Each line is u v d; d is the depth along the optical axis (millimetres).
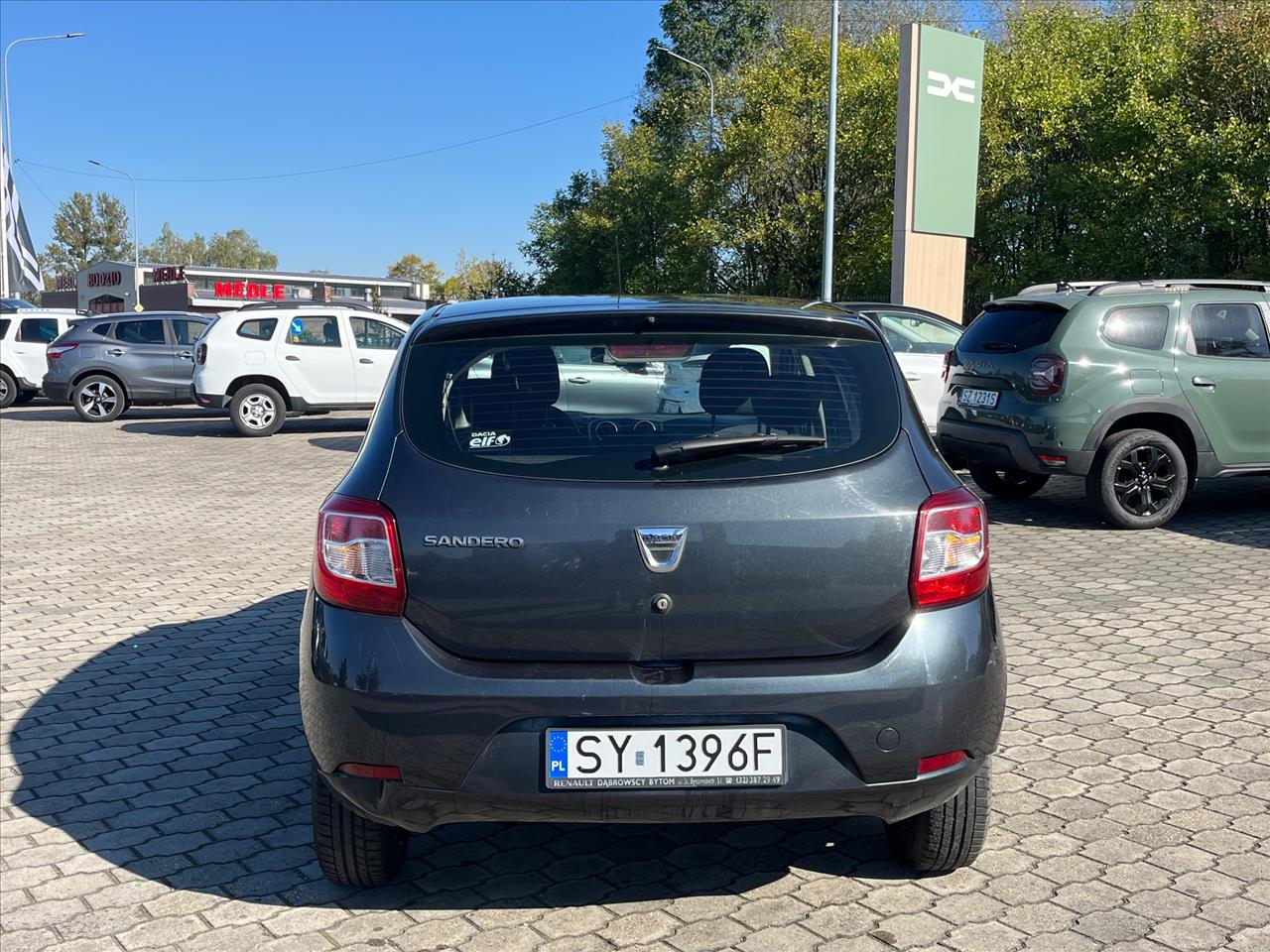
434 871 3461
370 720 2762
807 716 2756
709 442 2822
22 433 17766
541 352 3014
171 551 8570
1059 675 5250
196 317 20078
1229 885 3277
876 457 2898
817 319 3111
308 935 3084
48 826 3820
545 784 2738
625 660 2783
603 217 45906
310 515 10195
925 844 3248
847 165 32062
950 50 19156
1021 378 8688
